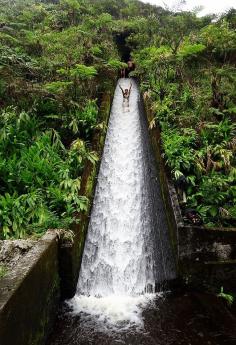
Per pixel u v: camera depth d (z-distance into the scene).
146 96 12.70
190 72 12.66
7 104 9.40
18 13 20.70
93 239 7.55
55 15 19.70
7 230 6.01
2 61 10.21
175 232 6.72
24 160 7.57
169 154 8.25
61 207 6.88
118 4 27.03
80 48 14.53
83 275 6.75
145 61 15.07
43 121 9.30
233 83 10.95
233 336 5.25
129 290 6.68
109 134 11.54
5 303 3.59
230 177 7.56
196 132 9.08
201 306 5.98
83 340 5.11
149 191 9.01
